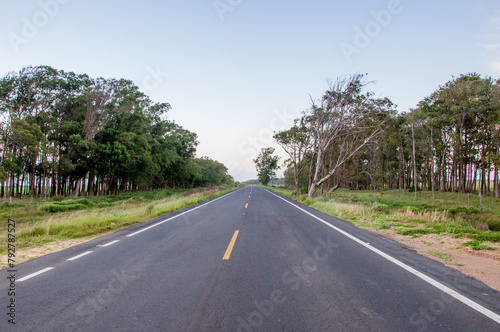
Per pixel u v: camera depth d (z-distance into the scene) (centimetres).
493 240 786
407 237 869
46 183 3719
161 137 5081
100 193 4681
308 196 3180
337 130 3042
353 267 554
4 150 2817
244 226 1084
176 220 1270
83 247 735
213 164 9688
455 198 3906
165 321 334
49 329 314
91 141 3453
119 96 3766
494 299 400
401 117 4509
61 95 3594
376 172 5206
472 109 3694
